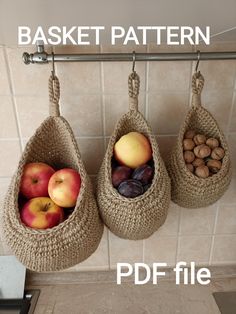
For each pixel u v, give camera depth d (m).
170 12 0.35
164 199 0.48
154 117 0.62
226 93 0.61
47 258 0.45
